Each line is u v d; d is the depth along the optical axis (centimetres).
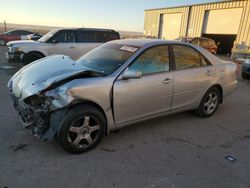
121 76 343
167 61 402
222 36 2516
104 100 328
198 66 449
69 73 319
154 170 299
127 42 420
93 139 336
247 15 1994
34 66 374
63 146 310
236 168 313
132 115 367
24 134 372
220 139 397
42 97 299
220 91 500
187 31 2602
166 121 458
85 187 262
